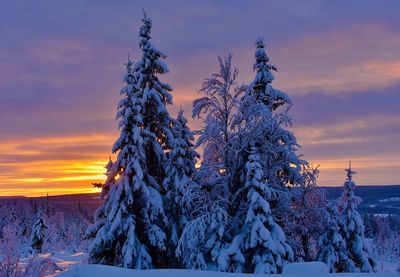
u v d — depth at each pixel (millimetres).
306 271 9641
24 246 57719
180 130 24094
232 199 19984
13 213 99688
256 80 24109
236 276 8641
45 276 10109
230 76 21297
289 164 22203
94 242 19766
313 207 22906
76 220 112812
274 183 20828
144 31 23594
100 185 22453
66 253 51062
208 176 21734
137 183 20016
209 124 20906
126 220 20156
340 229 24344
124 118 20625
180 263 21219
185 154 23375
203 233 18422
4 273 10375
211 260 19219
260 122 21000
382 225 100500
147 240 21141
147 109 23453
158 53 23406
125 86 21078
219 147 21609
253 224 17656
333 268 22750
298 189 22453
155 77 23797
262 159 21156
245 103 21531
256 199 17719
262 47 24797
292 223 21984
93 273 8656
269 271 16969
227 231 19078
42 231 58125
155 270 9000
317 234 24188
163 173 23297
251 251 18078
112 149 20938
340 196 25328
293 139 22203
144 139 22016
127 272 8758
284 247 17797
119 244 20422
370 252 24734
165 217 20828
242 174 20109
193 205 21422
